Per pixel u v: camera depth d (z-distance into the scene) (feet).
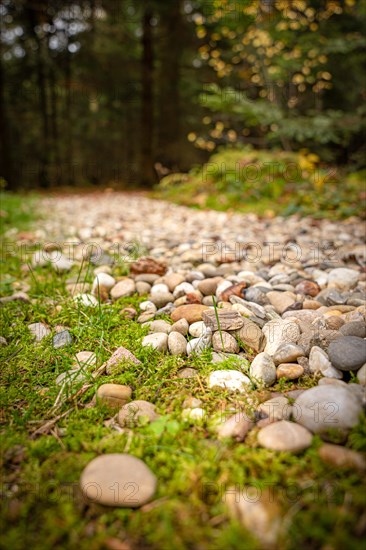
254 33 23.75
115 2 37.40
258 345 5.08
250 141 30.04
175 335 5.29
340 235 12.02
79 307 6.38
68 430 3.77
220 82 39.34
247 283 7.23
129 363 4.82
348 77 32.12
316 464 3.18
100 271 8.46
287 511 2.81
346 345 4.47
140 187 38.70
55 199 28.04
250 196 19.20
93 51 43.62
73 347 5.37
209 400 4.18
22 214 16.98
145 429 3.70
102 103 50.39
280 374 4.51
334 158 31.19
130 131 53.21
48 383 4.62
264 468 3.21
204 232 13.32
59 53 44.11
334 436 3.42
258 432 3.61
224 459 3.32
